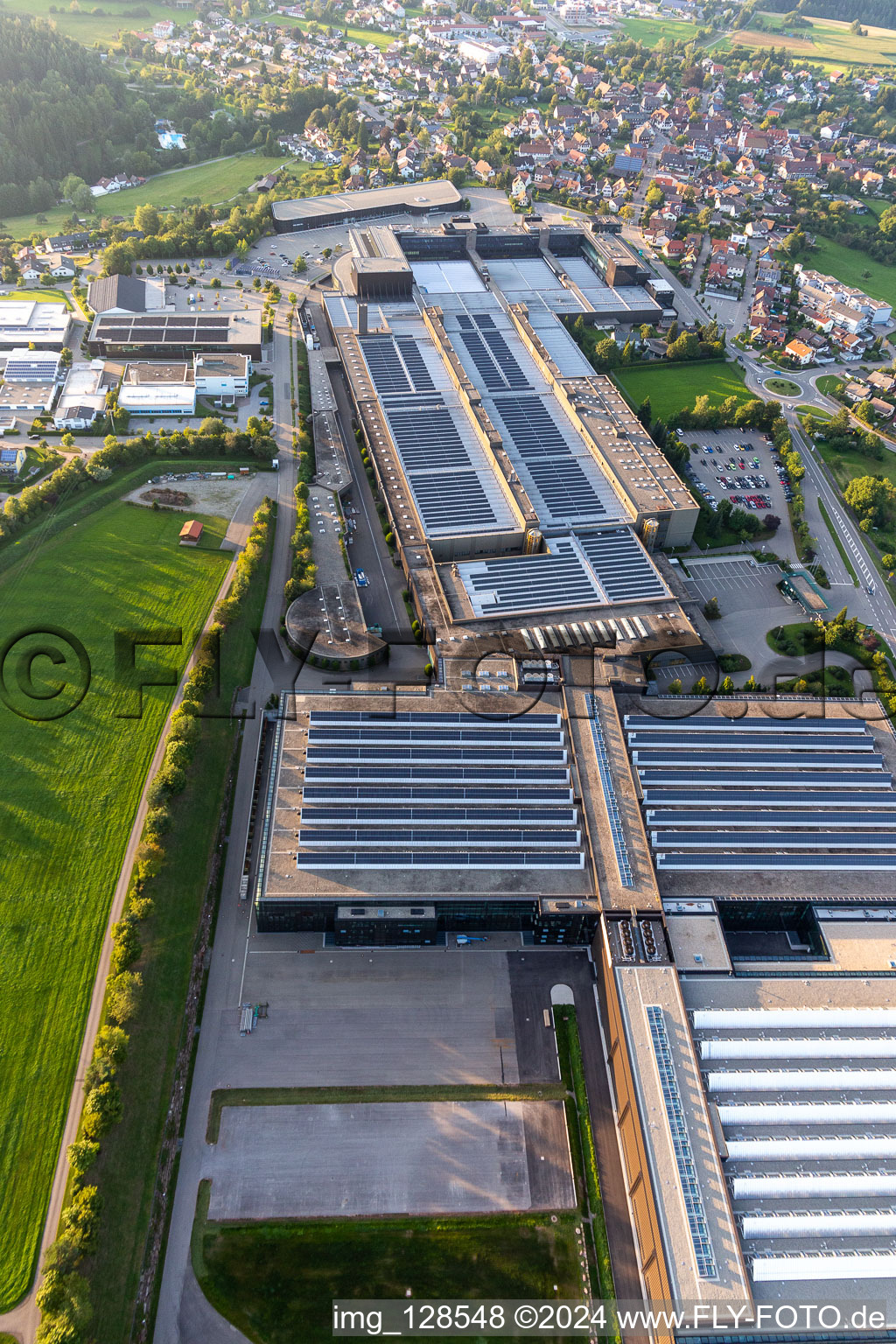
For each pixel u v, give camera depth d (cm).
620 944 17288
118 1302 13250
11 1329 12662
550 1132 15725
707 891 18775
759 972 17350
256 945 18112
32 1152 14350
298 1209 14550
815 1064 15912
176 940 17625
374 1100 15938
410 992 17562
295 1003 17212
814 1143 14800
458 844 18925
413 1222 14525
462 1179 15075
